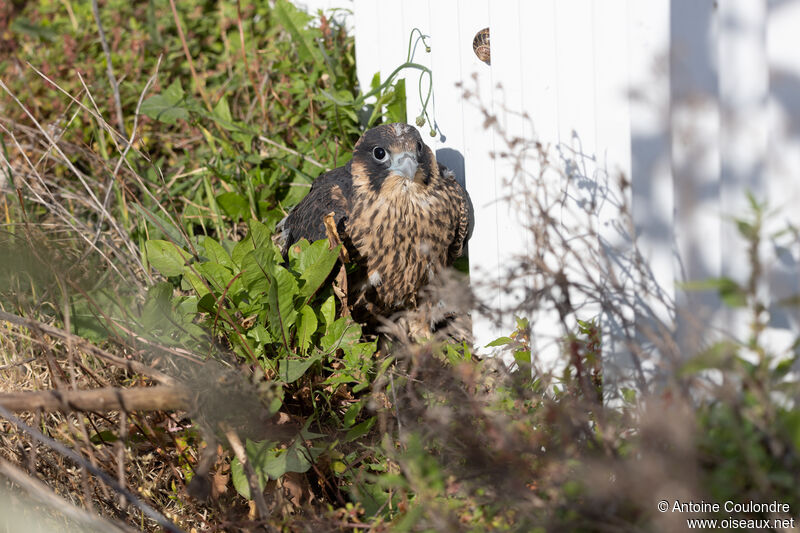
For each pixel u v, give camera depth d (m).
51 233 5.06
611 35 3.18
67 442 3.53
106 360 3.28
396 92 5.13
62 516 3.23
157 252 4.01
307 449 3.27
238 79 6.84
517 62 3.94
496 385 3.44
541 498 2.60
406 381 3.57
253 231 3.70
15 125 5.62
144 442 3.60
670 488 2.23
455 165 4.73
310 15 6.64
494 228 4.44
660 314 3.12
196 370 3.62
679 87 2.94
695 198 2.95
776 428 2.27
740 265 2.88
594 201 3.38
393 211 4.46
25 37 7.96
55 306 3.82
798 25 2.56
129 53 7.16
